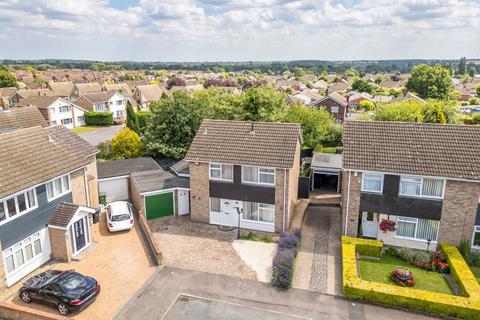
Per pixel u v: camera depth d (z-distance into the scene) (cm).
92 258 2472
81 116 8594
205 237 2794
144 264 2403
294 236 2631
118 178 3519
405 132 2738
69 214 2428
